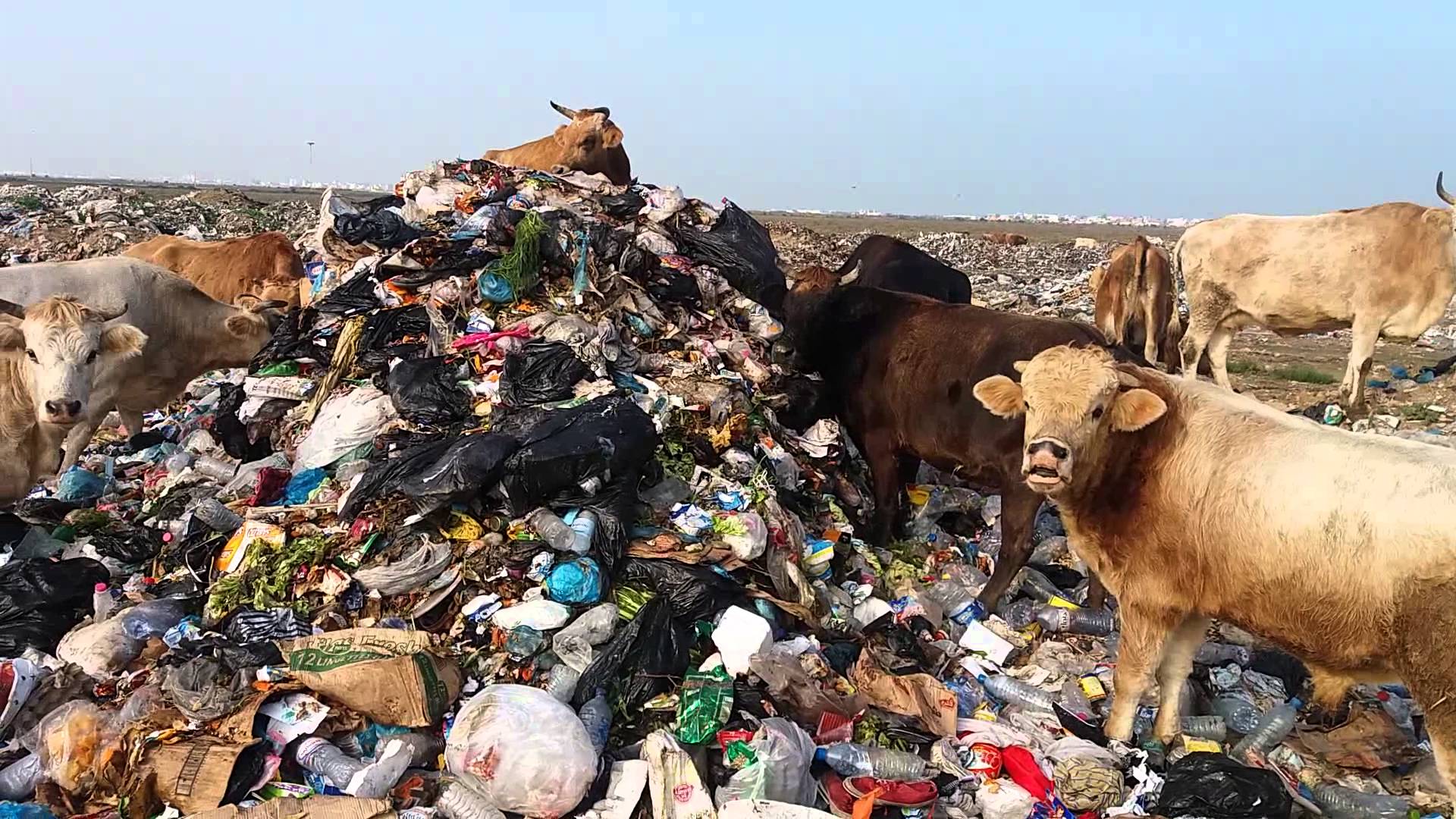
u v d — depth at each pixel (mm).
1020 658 6098
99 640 4895
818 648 5285
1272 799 4336
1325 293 11875
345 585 5109
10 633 5109
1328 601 4277
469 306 7395
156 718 4363
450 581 5164
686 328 8141
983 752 4738
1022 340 6418
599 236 8008
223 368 9469
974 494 8539
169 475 7453
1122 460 4883
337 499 5805
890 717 4945
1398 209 11414
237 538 5527
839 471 7895
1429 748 5125
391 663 4395
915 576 6871
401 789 4113
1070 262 37250
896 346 7164
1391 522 4094
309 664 4508
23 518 6777
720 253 8852
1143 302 12734
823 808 4375
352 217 8320
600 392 6418
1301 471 4379
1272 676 5824
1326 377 14125
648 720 4637
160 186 100250
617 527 5285
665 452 6281
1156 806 4508
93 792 4172
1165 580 4820
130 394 9000
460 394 6469
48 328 6586
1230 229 12344
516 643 4812
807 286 7750
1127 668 5016
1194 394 4891
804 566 6004
